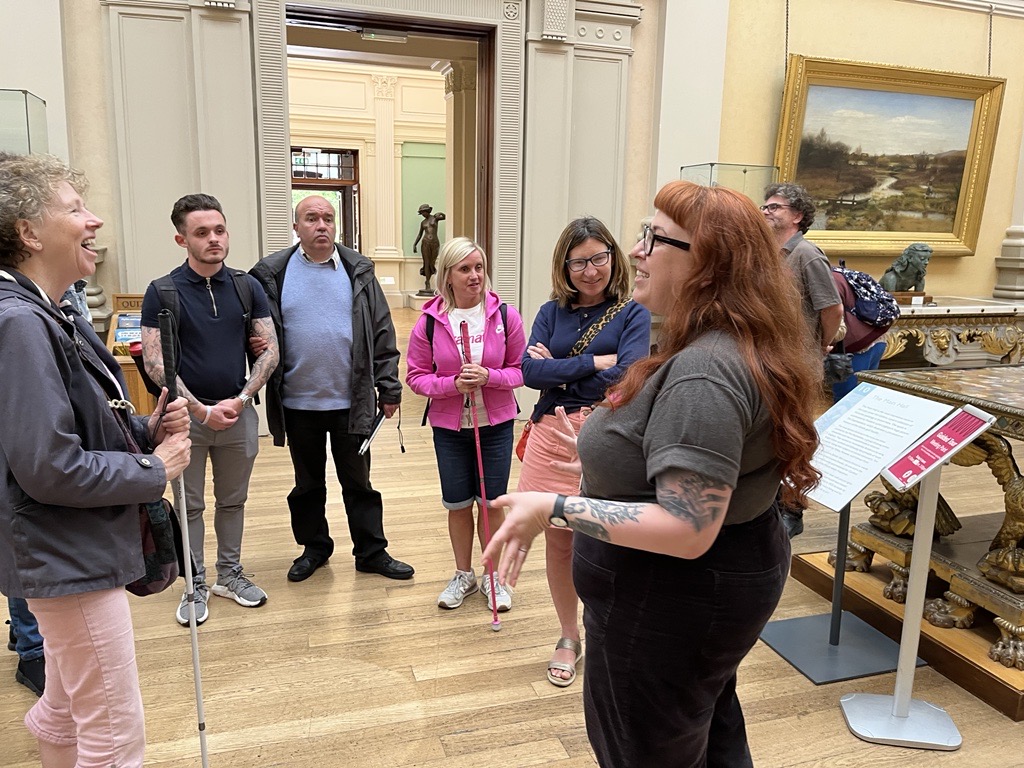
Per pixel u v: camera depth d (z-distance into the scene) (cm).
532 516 126
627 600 134
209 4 464
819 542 359
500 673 252
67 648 147
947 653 254
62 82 450
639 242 143
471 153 852
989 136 669
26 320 135
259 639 270
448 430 284
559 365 234
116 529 149
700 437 115
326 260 304
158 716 226
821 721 229
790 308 127
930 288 705
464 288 278
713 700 142
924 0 633
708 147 584
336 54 882
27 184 143
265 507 396
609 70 561
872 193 652
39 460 133
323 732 221
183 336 269
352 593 306
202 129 479
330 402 302
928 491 211
